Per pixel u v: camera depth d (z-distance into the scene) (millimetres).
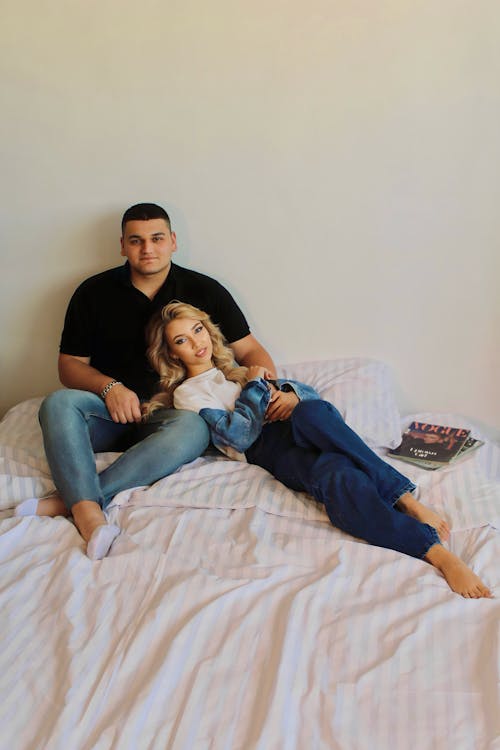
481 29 2051
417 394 2434
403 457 2082
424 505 1864
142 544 1703
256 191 2289
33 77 2256
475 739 1169
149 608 1475
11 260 2445
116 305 2275
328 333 2408
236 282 2396
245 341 2326
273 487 1896
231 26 2150
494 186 2172
